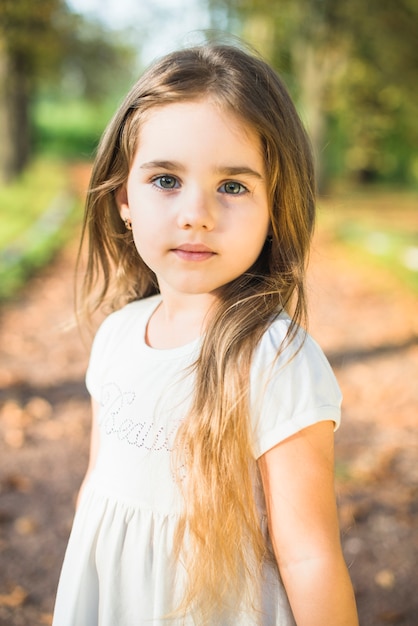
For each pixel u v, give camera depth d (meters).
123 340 1.50
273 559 1.26
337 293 8.33
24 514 3.47
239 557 1.24
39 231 11.77
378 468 3.94
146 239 1.29
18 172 18.41
